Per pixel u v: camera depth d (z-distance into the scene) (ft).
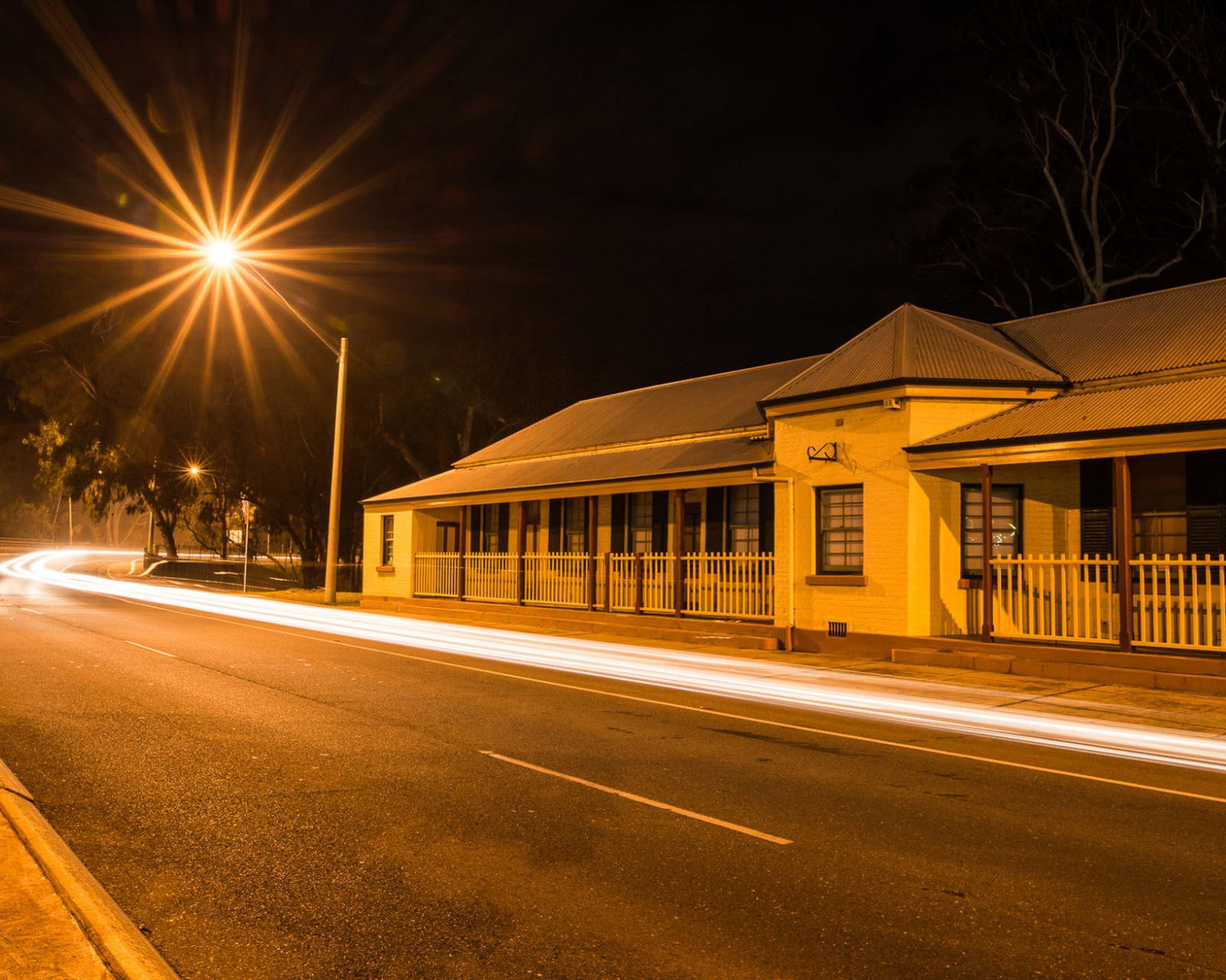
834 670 48.75
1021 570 48.60
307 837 20.03
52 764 26.00
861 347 58.65
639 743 30.37
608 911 16.29
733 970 14.08
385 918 15.87
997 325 65.10
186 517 179.63
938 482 52.75
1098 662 44.39
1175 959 14.67
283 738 29.96
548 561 82.07
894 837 20.75
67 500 389.80
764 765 27.58
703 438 73.97
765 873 18.34
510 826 21.06
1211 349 49.32
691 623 63.41
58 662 47.83
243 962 14.14
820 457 56.18
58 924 14.42
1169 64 106.93
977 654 47.93
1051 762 28.25
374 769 26.14
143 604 98.58
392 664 49.90
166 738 29.60
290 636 64.34
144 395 147.74
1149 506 48.60
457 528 98.22
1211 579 45.62
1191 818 22.44
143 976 12.78
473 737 30.76
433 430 147.95
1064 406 49.60
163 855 18.81
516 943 14.93
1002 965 14.38
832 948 14.92
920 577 52.01
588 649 58.80
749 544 67.36
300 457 143.33
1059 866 18.98
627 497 78.38
